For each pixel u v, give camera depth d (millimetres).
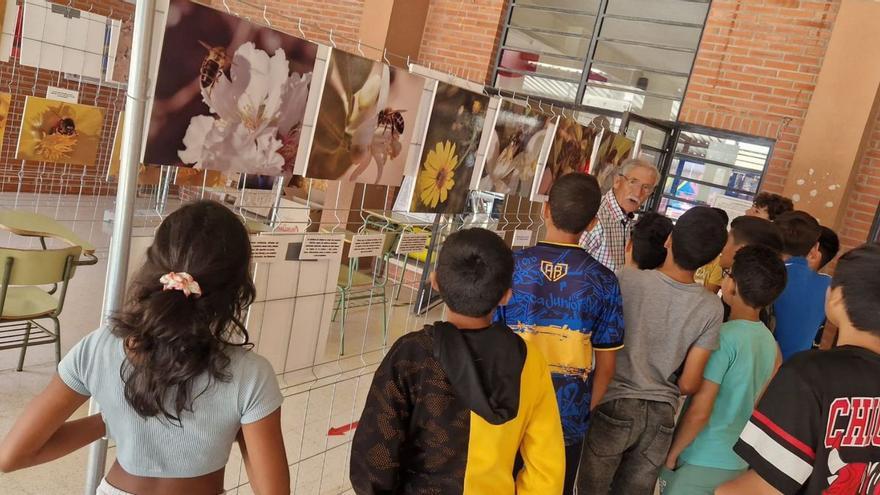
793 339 2732
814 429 1116
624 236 3166
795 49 5547
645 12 6184
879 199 5301
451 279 1326
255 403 1104
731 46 5789
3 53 2701
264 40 1574
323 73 1788
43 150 3061
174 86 1379
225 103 1513
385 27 6562
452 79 2875
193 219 1065
